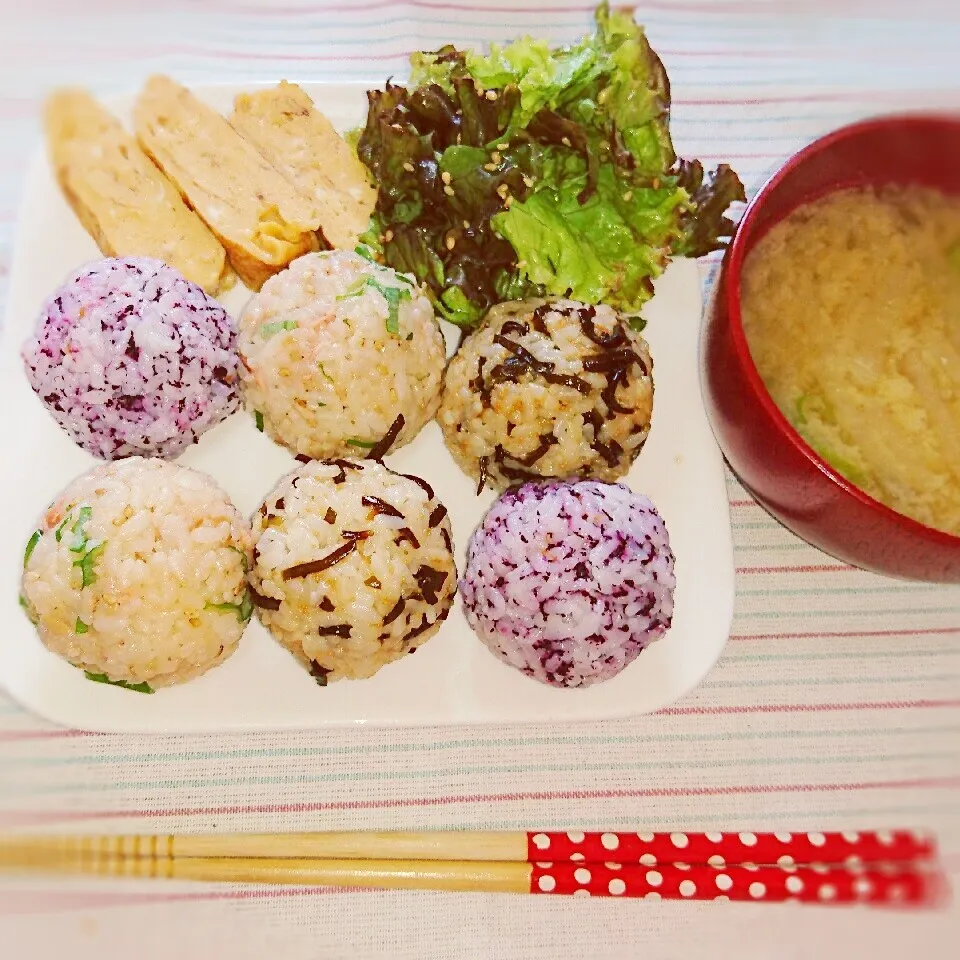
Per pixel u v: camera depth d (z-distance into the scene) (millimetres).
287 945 232
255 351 247
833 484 217
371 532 232
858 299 256
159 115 277
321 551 229
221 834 236
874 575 270
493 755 248
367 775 244
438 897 237
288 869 231
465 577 247
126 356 237
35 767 239
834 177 254
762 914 240
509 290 267
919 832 248
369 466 245
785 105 312
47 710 236
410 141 257
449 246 262
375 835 235
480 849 235
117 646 224
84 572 222
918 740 257
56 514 232
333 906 235
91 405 240
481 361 251
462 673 247
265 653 244
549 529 235
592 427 248
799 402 248
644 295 270
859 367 251
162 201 275
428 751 246
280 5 309
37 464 253
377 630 230
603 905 239
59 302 243
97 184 270
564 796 246
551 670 236
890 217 261
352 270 251
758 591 267
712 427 260
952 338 254
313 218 277
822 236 258
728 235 273
